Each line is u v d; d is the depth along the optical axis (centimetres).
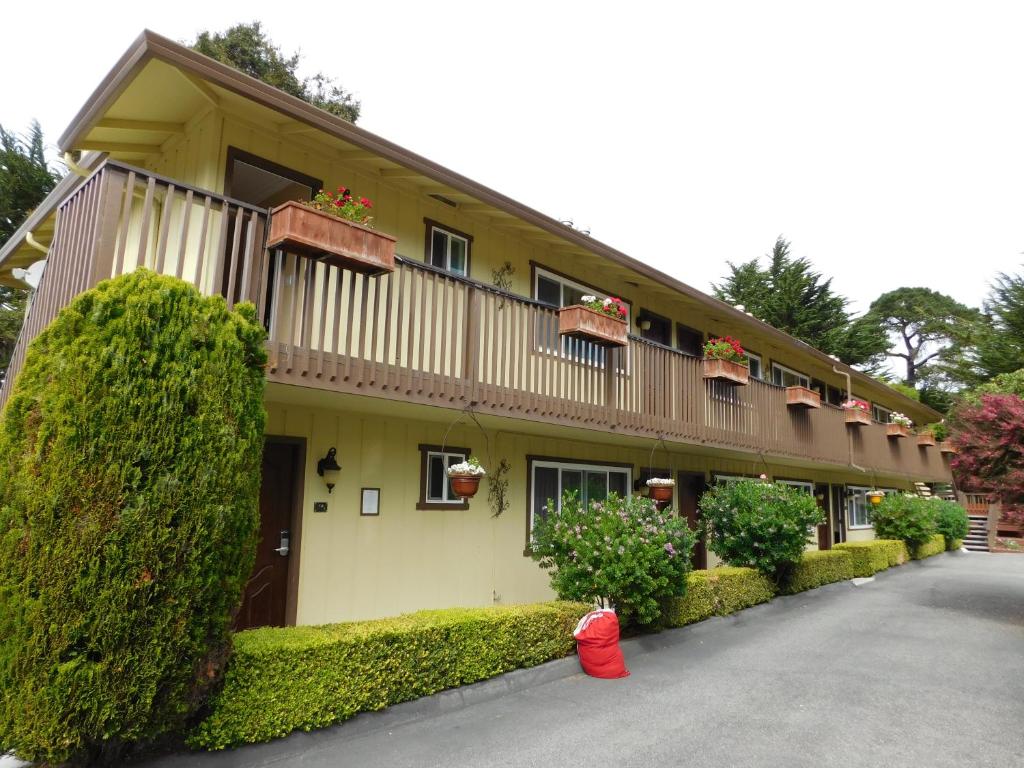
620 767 464
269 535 696
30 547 379
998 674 729
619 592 768
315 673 494
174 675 409
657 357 1030
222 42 2416
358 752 483
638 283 1224
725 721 564
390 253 626
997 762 484
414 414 789
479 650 628
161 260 486
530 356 813
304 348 577
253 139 698
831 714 586
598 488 1133
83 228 505
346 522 755
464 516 893
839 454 1641
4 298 1945
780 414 1379
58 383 400
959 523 2362
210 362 445
